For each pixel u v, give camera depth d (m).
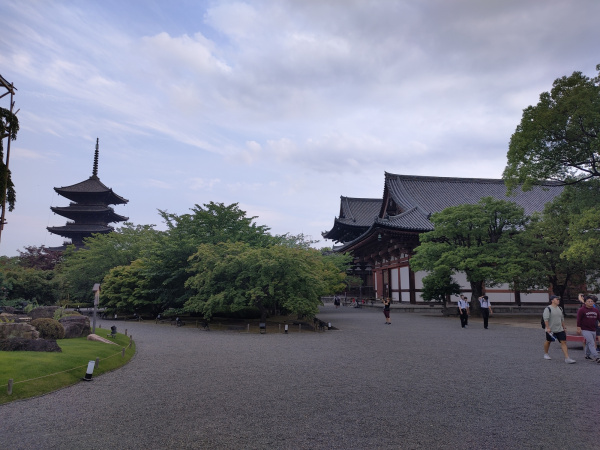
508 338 19.36
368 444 6.16
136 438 6.47
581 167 24.59
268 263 22.91
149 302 31.88
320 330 23.83
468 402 8.38
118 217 81.88
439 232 32.72
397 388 9.61
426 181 59.03
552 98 23.17
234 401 8.60
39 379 9.84
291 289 23.91
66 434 6.68
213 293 25.62
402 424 7.05
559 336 12.96
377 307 46.06
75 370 11.09
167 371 11.95
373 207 76.19
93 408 8.19
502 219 32.28
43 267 63.75
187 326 27.58
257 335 21.81
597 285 33.12
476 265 30.67
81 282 43.38
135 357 14.59
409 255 45.97
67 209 73.94
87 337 16.42
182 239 30.44
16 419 7.49
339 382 10.29
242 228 32.34
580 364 12.55
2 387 8.92
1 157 15.05
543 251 32.53
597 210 22.22
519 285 31.98
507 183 26.95
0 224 15.02
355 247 57.19
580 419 7.24
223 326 26.61
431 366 12.35
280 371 11.78
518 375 10.96
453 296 43.62
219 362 13.39
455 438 6.37
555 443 6.14
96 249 43.09
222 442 6.28
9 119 15.33
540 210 52.72
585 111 20.88
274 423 7.16
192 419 7.42
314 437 6.46
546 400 8.48
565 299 44.69
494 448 5.97
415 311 41.50
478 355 14.38
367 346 16.92
